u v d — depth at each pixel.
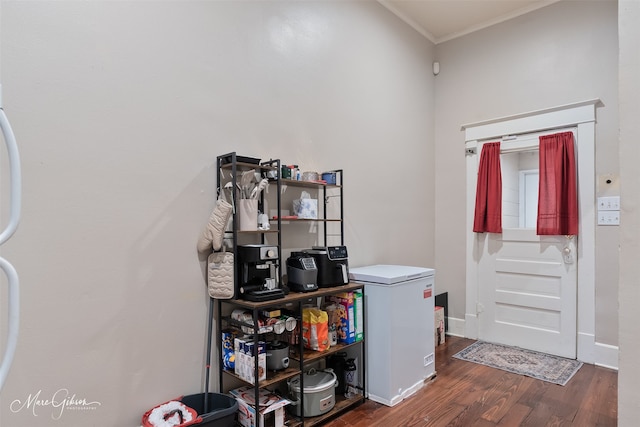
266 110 2.44
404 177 3.70
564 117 3.28
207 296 2.12
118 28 1.80
